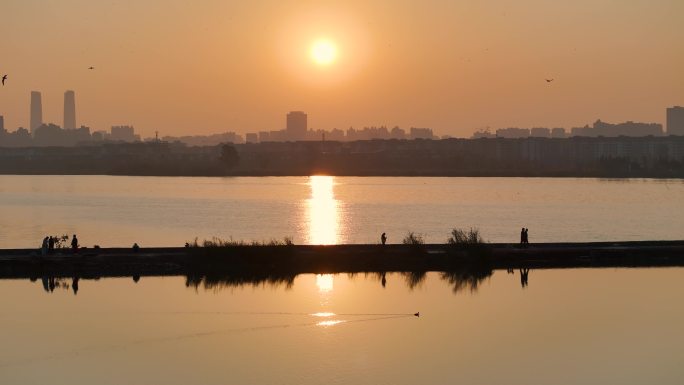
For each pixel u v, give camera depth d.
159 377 49.22
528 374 49.97
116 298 66.00
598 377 49.81
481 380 49.03
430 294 68.94
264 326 59.16
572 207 178.00
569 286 71.81
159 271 75.00
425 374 49.97
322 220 144.00
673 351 54.34
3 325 58.59
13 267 72.88
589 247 84.31
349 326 59.56
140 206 177.62
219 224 135.75
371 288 70.88
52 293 67.06
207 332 57.69
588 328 59.31
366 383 48.47
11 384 48.03
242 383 48.31
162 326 58.81
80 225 133.00
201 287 70.44
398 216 153.00
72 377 49.12
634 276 76.06
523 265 80.31
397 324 60.19
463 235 84.56
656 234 124.19
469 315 62.53
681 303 66.06
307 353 53.56
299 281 73.50
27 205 180.38
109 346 54.44
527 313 63.25
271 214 156.88
